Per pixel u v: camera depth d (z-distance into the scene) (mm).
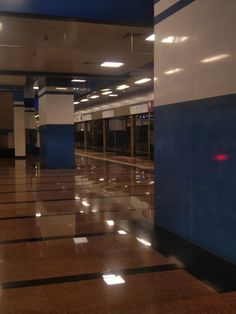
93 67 13117
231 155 4035
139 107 20812
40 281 3734
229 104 4051
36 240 5152
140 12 6918
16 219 6426
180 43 4973
